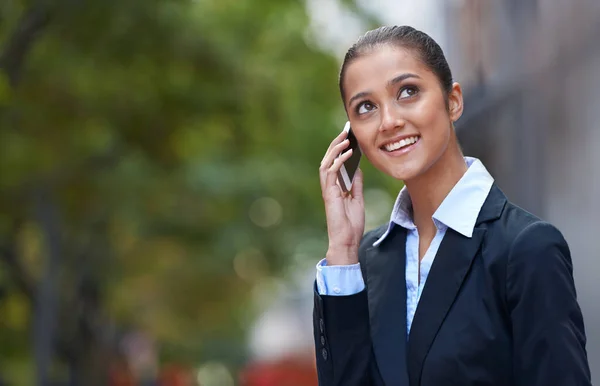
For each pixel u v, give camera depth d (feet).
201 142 67.05
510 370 8.82
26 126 54.39
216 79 50.60
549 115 19.02
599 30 15.97
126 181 64.75
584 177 17.63
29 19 40.93
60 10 40.65
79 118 54.70
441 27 34.76
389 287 9.70
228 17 57.21
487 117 24.91
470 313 8.93
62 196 64.75
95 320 84.64
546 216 19.51
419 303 9.20
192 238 79.82
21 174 57.77
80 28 42.32
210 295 107.14
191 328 128.98
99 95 52.90
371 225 73.87
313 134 72.02
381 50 9.39
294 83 64.13
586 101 16.67
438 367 8.92
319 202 77.56
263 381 113.50
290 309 169.99
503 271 8.86
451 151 9.65
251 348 148.97
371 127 9.48
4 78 37.52
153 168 63.62
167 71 48.37
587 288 17.88
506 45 22.72
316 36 63.46
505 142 22.74
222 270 94.58
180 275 100.58
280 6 58.85
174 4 44.01
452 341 8.92
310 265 88.84
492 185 9.45
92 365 85.61
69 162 59.41
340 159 10.36
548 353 8.54
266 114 56.80
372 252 10.09
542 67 19.30
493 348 8.82
